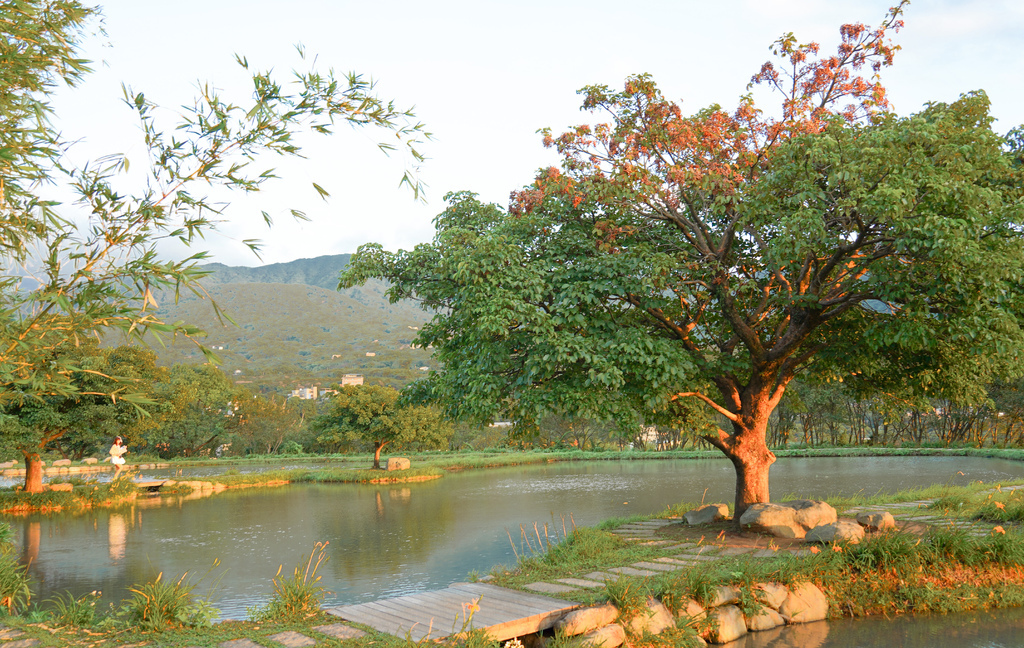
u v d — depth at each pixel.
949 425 67.81
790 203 11.95
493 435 92.19
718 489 32.47
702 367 15.10
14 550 19.14
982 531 13.59
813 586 10.53
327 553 17.84
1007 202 12.30
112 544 20.06
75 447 64.62
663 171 14.20
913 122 11.61
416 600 9.22
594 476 43.19
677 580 9.70
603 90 14.48
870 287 12.50
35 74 5.20
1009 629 9.65
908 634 9.49
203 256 4.50
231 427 83.31
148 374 34.22
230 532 22.27
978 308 11.16
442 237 13.94
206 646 7.35
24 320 4.58
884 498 20.47
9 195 4.69
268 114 4.70
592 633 8.17
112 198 4.58
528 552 17.25
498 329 12.12
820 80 13.84
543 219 14.74
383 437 49.03
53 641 7.45
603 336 13.42
